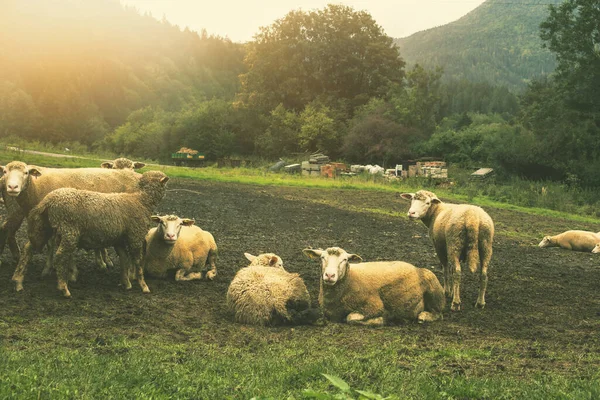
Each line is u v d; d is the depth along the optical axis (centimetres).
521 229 2197
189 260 1104
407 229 1955
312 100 6950
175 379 553
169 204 2117
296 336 768
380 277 875
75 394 495
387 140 5144
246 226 1811
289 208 2270
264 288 836
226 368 598
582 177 3934
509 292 1138
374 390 552
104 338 705
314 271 1242
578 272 1404
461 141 4956
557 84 4825
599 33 4247
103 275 1098
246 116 6881
